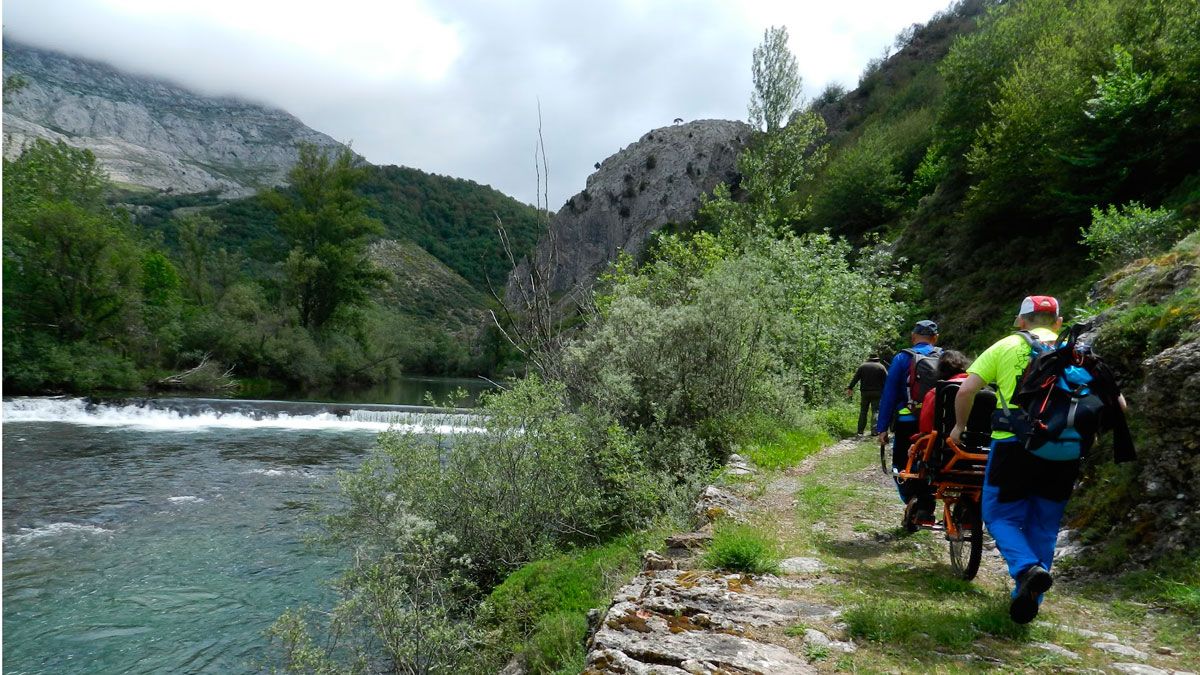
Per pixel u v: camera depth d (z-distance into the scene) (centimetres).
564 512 925
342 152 5650
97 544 1198
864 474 897
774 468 928
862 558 542
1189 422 467
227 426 2756
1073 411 361
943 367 541
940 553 552
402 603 733
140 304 3941
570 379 1114
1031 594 348
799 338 1568
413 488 898
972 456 459
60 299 3581
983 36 3141
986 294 2302
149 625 897
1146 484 486
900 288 2425
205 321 4578
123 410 2850
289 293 5503
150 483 1642
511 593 735
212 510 1416
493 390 1078
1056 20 2905
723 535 564
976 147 2695
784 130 2983
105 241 3725
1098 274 1684
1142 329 579
